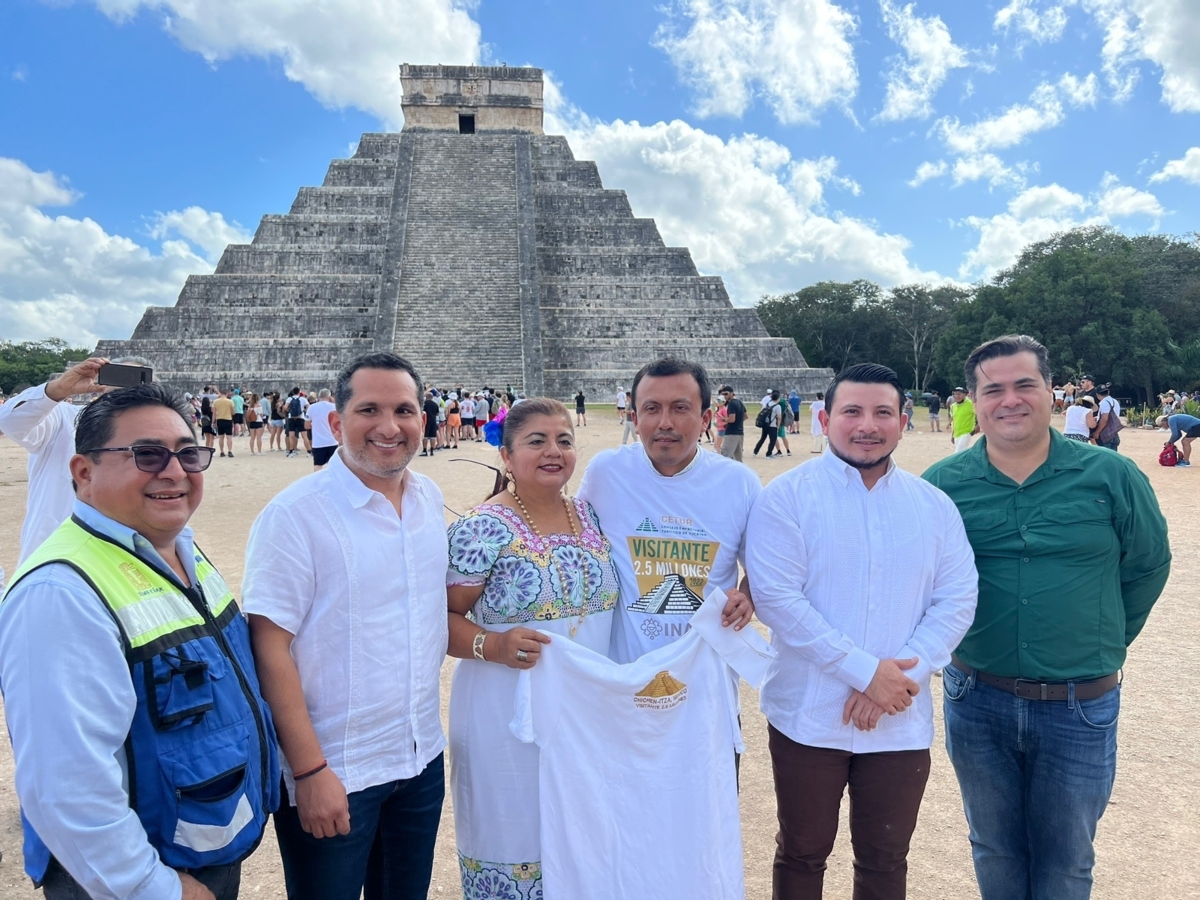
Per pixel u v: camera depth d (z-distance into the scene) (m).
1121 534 3.34
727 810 3.27
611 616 3.46
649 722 3.21
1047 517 3.34
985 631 3.46
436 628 3.21
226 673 2.57
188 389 41.25
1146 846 4.15
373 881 3.37
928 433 33.50
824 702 3.29
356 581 2.97
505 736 3.23
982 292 59.91
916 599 3.34
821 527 3.37
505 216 49.62
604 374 44.59
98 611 2.30
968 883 3.96
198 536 11.58
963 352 59.84
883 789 3.28
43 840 2.19
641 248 50.22
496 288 46.06
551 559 3.30
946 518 3.42
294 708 2.82
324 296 45.56
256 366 42.59
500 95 56.47
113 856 2.19
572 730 3.17
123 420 2.53
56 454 4.54
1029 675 3.33
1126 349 52.91
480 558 3.28
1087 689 3.28
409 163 51.81
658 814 3.19
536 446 3.35
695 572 3.45
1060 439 3.52
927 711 3.33
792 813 3.38
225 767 2.46
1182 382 53.44
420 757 3.14
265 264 46.53
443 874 4.13
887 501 3.40
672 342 46.19
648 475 3.57
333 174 52.31
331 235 48.47
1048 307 54.62
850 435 3.34
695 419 3.45
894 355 83.31
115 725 2.26
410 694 3.09
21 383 87.69
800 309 84.19
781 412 22.42
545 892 3.11
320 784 2.79
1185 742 5.28
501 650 3.14
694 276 48.69
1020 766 3.50
